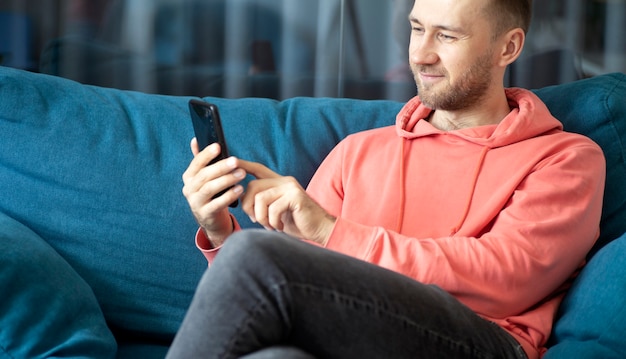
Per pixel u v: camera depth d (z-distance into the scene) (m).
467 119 1.60
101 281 1.50
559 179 1.44
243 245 1.02
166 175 1.56
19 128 1.52
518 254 1.33
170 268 1.53
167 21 2.40
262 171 1.37
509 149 1.52
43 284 1.28
